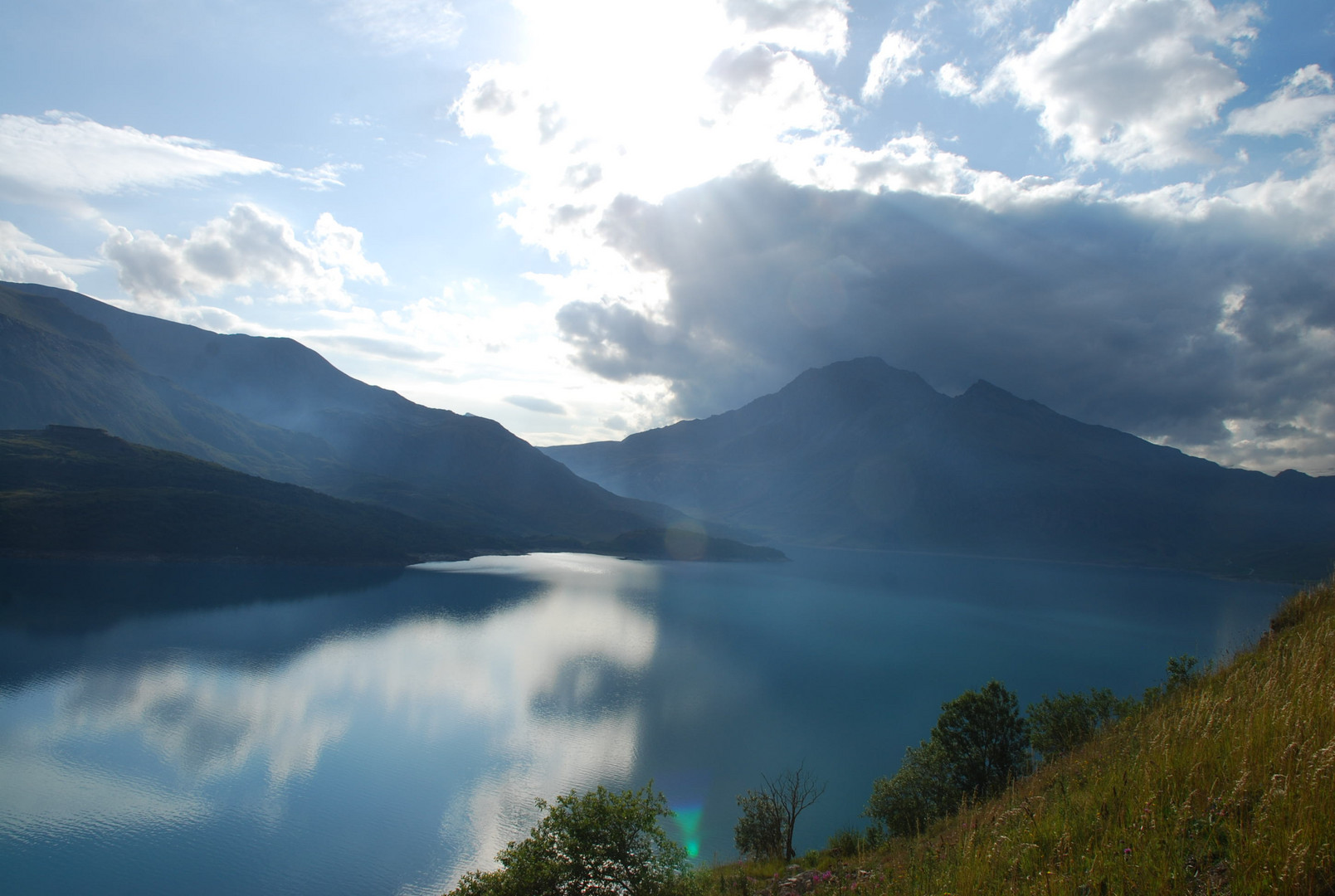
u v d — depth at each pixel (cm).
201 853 5472
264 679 10125
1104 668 13200
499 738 8188
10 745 7244
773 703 10219
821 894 1795
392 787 6762
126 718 8219
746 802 4081
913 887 1270
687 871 2225
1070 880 939
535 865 2092
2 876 5016
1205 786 1049
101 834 5672
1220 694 1523
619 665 12181
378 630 13962
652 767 7500
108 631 12312
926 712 10006
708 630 16075
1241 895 805
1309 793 870
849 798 6869
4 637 11375
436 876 5266
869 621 18375
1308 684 1211
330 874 5250
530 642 13625
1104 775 1331
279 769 7088
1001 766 3725
